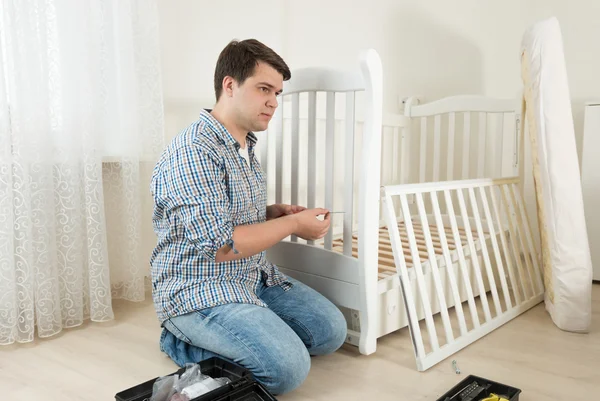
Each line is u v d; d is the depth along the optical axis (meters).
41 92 1.55
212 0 2.09
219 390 1.09
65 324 1.66
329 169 1.55
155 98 1.86
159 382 1.12
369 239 1.44
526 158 2.79
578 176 1.68
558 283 1.71
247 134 1.42
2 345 1.52
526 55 1.73
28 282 1.53
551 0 2.72
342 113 2.26
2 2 1.47
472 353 1.53
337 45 2.44
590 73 2.62
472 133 2.93
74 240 1.64
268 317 1.25
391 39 2.63
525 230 2.08
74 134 1.64
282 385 1.20
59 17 1.58
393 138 2.53
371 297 1.46
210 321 1.25
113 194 1.85
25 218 1.51
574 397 1.27
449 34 2.92
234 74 1.25
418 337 1.42
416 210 2.70
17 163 1.49
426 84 2.81
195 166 1.18
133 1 1.79
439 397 1.24
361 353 1.49
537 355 1.52
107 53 1.73
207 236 1.16
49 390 1.26
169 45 1.98
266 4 2.21
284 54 2.26
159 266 1.33
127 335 1.61
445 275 1.86
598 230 2.32
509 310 1.83
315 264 1.59
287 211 1.53
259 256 1.42
